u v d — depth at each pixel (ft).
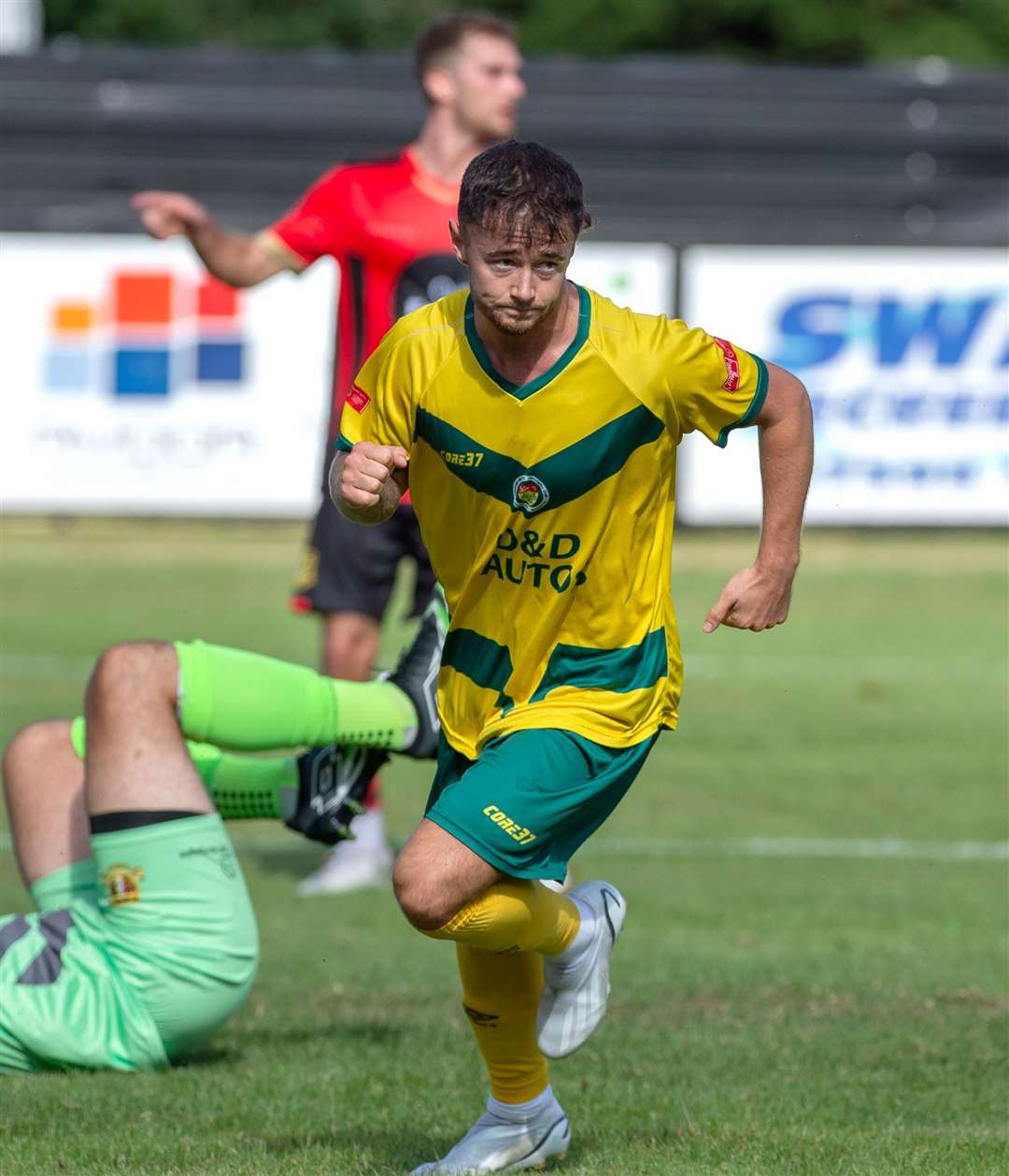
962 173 275.80
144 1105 51.01
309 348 201.36
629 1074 55.21
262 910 81.56
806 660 153.79
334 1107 51.39
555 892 45.60
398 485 44.55
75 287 199.93
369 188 85.46
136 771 54.24
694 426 45.09
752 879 86.28
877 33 391.04
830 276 202.49
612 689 45.06
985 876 87.04
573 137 272.10
